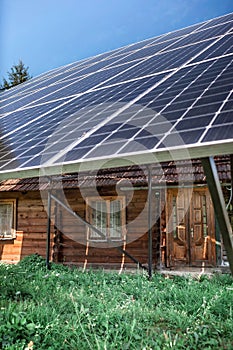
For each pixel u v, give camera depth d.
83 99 5.42
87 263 9.28
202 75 4.33
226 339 3.42
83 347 3.23
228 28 7.39
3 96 10.28
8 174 3.33
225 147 2.29
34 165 3.12
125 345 3.25
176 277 6.46
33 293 4.79
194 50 6.32
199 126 2.66
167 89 4.25
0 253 10.20
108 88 5.61
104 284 5.61
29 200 10.20
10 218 10.31
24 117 5.66
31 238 9.98
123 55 9.10
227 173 7.42
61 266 7.95
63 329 3.53
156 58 6.91
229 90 3.30
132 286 5.51
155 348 3.19
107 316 3.84
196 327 3.63
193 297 4.73
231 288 5.08
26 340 3.31
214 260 8.38
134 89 4.89
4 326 3.44
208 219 8.62
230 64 4.37
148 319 3.95
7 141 4.37
